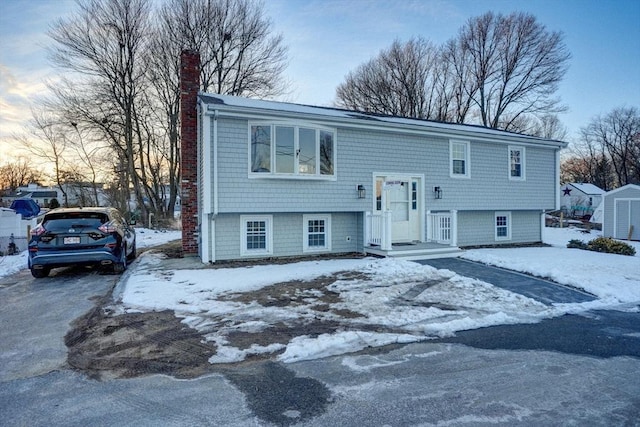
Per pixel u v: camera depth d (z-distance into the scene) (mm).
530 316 5980
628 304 6844
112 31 23297
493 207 14422
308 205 11141
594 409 3131
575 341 4863
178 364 4094
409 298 6766
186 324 5387
